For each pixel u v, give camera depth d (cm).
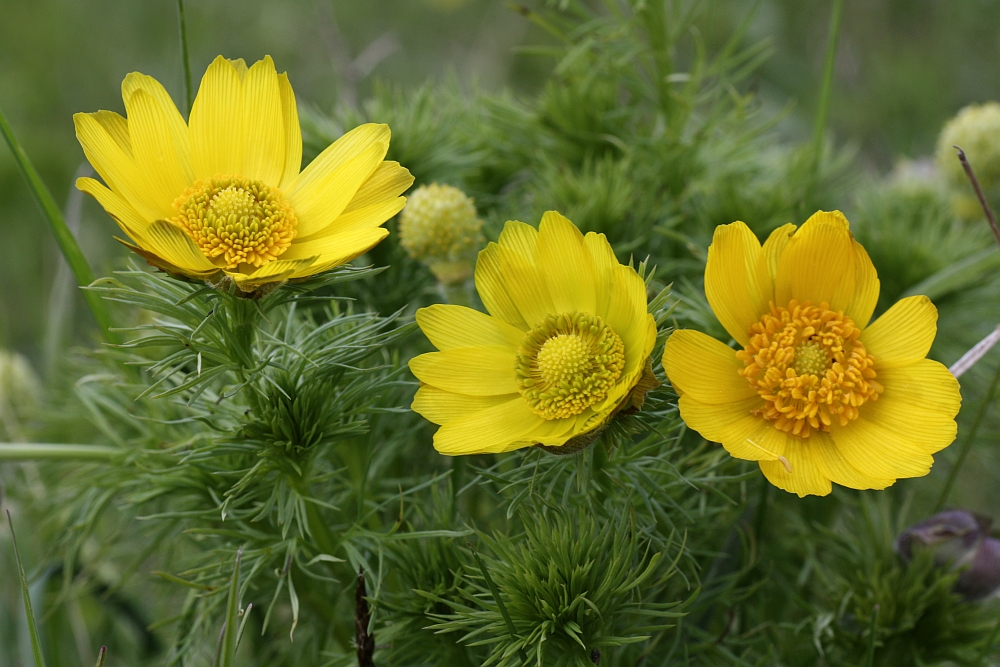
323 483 54
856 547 54
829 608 54
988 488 68
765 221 57
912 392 48
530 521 49
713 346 48
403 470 55
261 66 48
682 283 56
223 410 50
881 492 54
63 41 105
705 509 52
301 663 55
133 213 47
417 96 59
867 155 95
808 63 102
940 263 58
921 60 100
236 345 48
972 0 104
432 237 53
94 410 56
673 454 53
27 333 87
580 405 47
